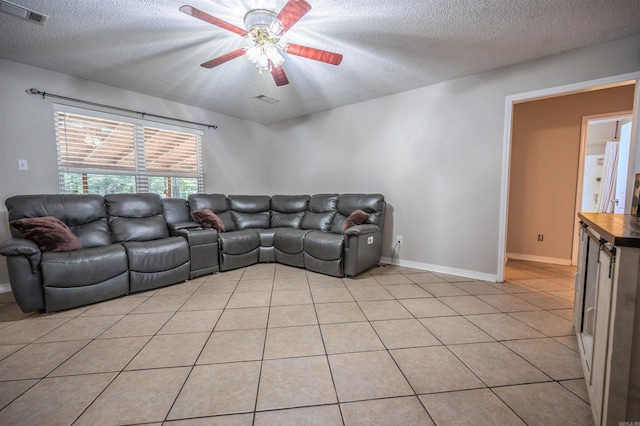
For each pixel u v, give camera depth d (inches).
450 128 122.3
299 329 75.4
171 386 53.1
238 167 186.2
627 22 77.8
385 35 85.7
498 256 113.7
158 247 106.9
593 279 57.3
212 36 86.6
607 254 41.6
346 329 75.4
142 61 103.3
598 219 56.9
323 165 172.2
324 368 58.7
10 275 78.7
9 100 102.3
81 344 67.6
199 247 121.2
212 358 62.1
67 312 85.9
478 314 84.4
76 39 87.6
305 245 132.6
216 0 69.1
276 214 171.8
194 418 45.5
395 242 142.8
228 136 179.3
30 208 96.0
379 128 145.7
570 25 79.6
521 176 152.9
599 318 44.3
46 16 74.9
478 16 75.5
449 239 125.6
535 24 79.2
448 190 124.6
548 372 57.2
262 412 46.8
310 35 86.1
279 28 69.5
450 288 107.3
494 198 113.2
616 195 155.6
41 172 110.5
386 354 63.7
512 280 117.0
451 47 92.9
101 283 92.5
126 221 117.0
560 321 79.9
